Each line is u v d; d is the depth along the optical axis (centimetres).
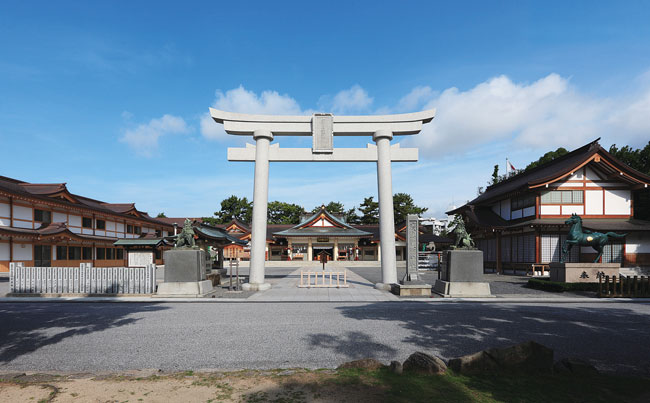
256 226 1797
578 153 2673
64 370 609
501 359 534
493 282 2119
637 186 2530
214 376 528
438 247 5278
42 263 3219
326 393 452
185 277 1491
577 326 930
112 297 1476
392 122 1866
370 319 1020
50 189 3500
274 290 1747
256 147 1862
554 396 443
